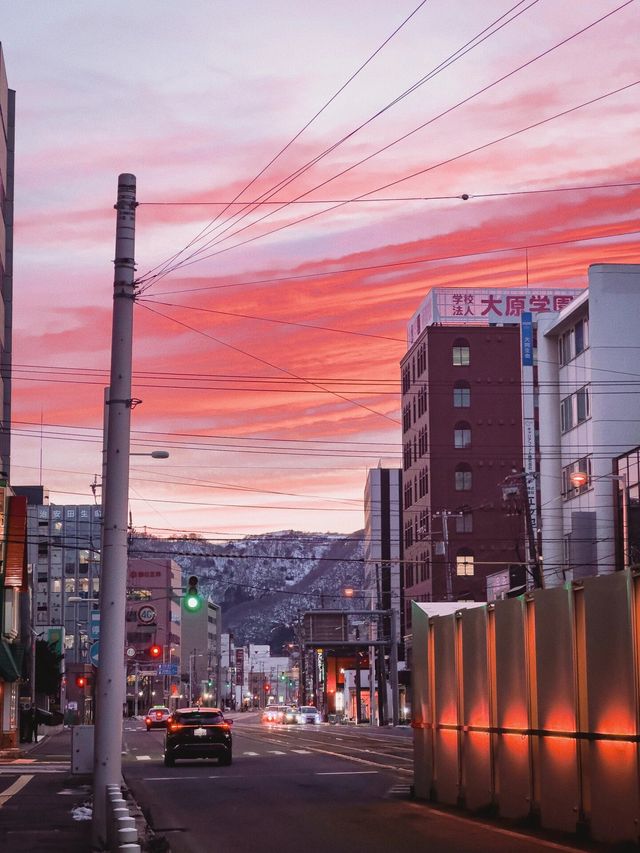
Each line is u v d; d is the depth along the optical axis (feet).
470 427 436.76
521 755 78.48
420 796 101.55
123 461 71.92
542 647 74.90
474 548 427.74
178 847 68.64
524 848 64.95
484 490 432.66
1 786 127.44
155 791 114.32
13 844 71.92
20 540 223.51
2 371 297.12
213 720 159.74
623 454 235.40
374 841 70.28
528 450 409.49
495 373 440.04
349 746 213.25
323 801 100.37
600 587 66.39
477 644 87.81
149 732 331.57
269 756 180.86
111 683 69.87
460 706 92.63
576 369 270.87
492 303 447.01
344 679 566.77
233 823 82.74
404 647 474.49
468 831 74.79
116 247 73.77
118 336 72.90
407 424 485.56
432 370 439.63
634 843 61.36
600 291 257.96
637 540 221.46
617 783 63.57
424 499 445.37
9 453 314.96
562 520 278.67
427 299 453.99
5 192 308.81
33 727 252.83
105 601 70.79
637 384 256.11
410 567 474.08
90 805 97.40
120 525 71.36
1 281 287.48
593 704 66.95
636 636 61.93
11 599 219.61
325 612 417.28
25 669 262.67
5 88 293.84
